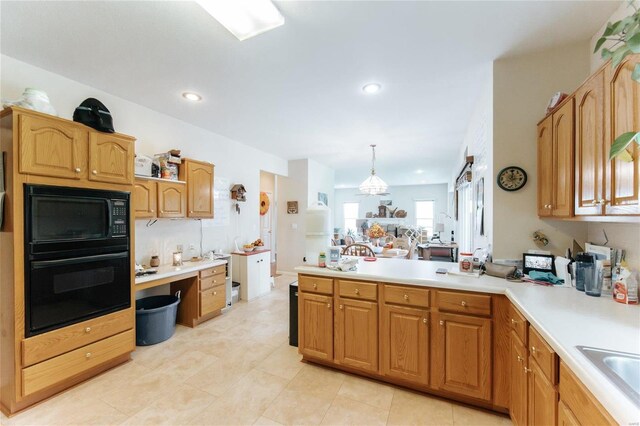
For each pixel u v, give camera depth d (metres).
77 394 1.93
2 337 1.76
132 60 2.08
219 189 4.03
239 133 3.98
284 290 4.72
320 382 2.10
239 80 2.39
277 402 1.87
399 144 4.61
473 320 1.78
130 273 2.36
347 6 1.52
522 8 1.55
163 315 2.76
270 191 6.80
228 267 3.76
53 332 1.86
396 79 2.38
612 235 1.68
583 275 1.66
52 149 1.85
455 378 1.82
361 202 11.21
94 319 2.09
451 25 1.70
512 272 1.94
